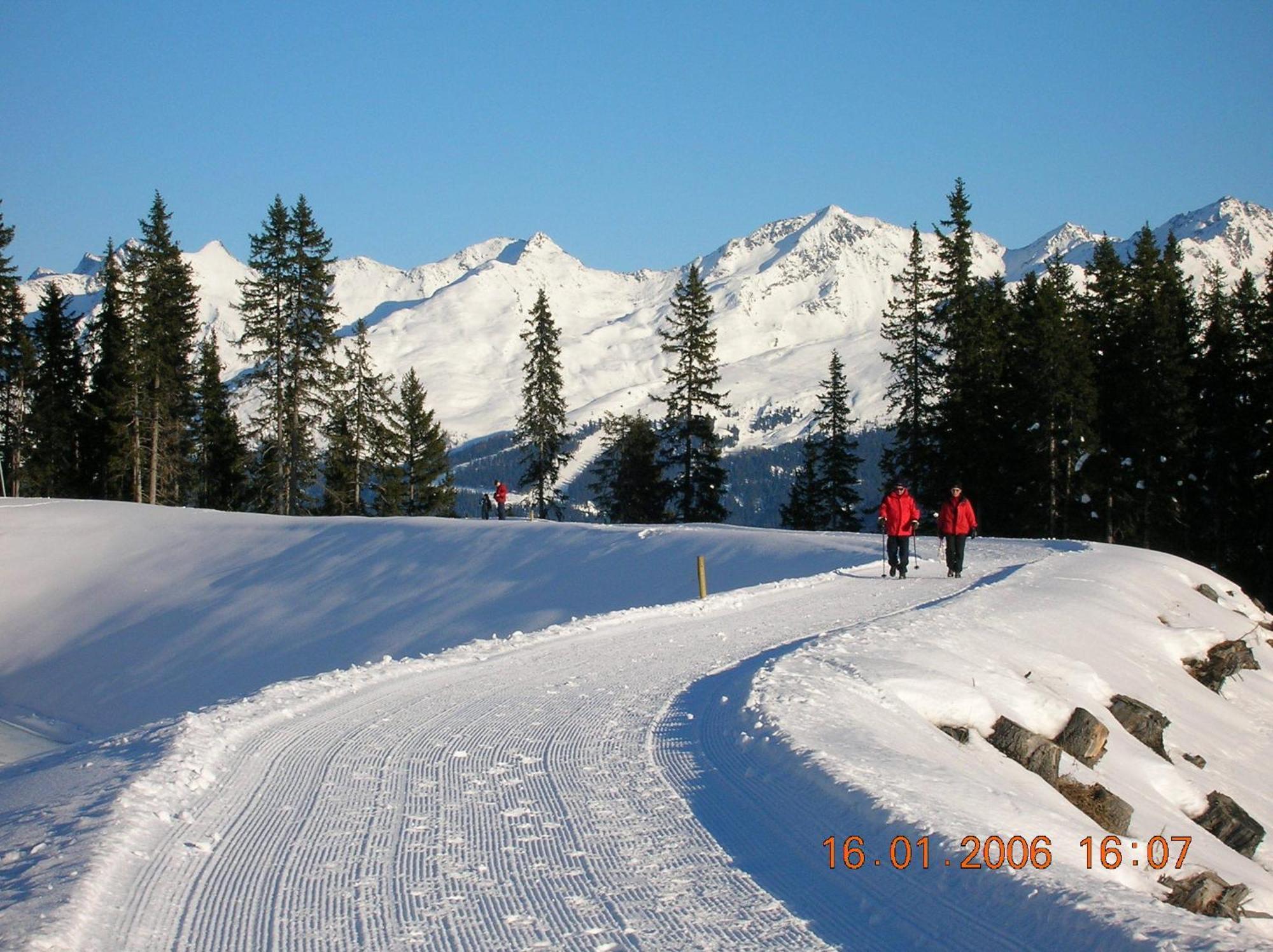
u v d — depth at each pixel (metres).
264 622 34.47
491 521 39.91
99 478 65.50
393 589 34.59
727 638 16.39
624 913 5.91
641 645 16.02
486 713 11.55
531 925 5.77
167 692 31.08
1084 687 16.09
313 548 40.00
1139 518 47.69
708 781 8.55
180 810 7.99
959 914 5.61
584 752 9.73
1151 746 16.16
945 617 17.17
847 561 27.22
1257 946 4.73
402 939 5.62
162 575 40.22
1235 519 47.19
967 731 12.37
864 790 7.38
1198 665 20.62
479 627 29.88
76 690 32.69
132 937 5.61
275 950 5.48
